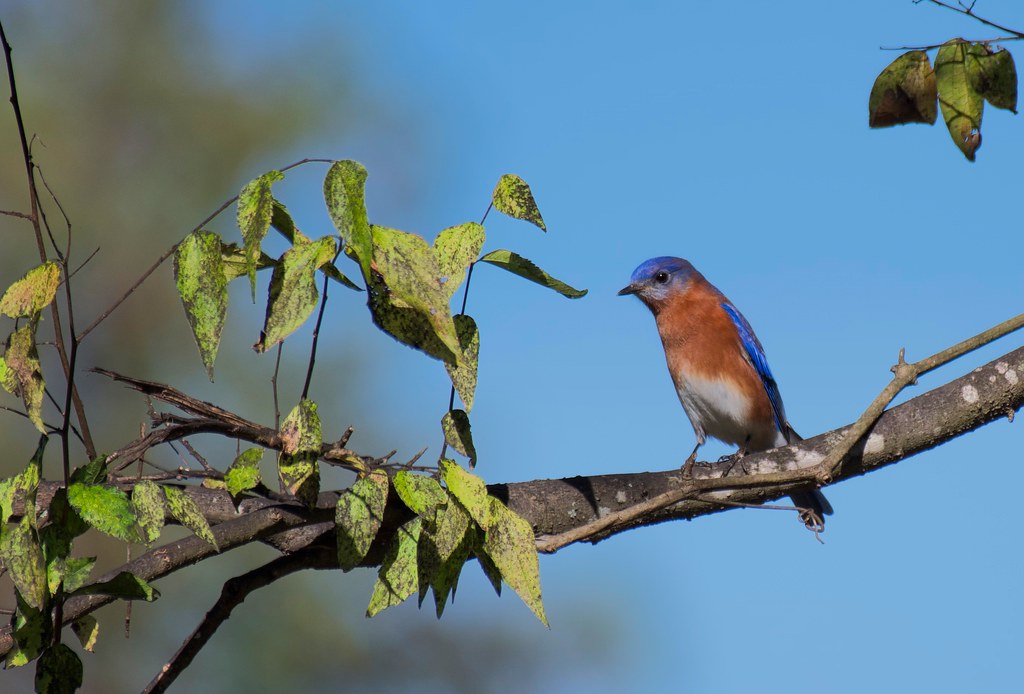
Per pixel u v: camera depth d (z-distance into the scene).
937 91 6.82
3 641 5.99
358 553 5.95
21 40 20.22
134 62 20.48
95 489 5.60
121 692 15.40
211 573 16.16
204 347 5.20
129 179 20.05
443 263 6.03
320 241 5.55
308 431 6.00
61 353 5.96
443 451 6.24
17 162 19.47
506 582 6.02
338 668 16.55
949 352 7.62
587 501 8.02
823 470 6.89
